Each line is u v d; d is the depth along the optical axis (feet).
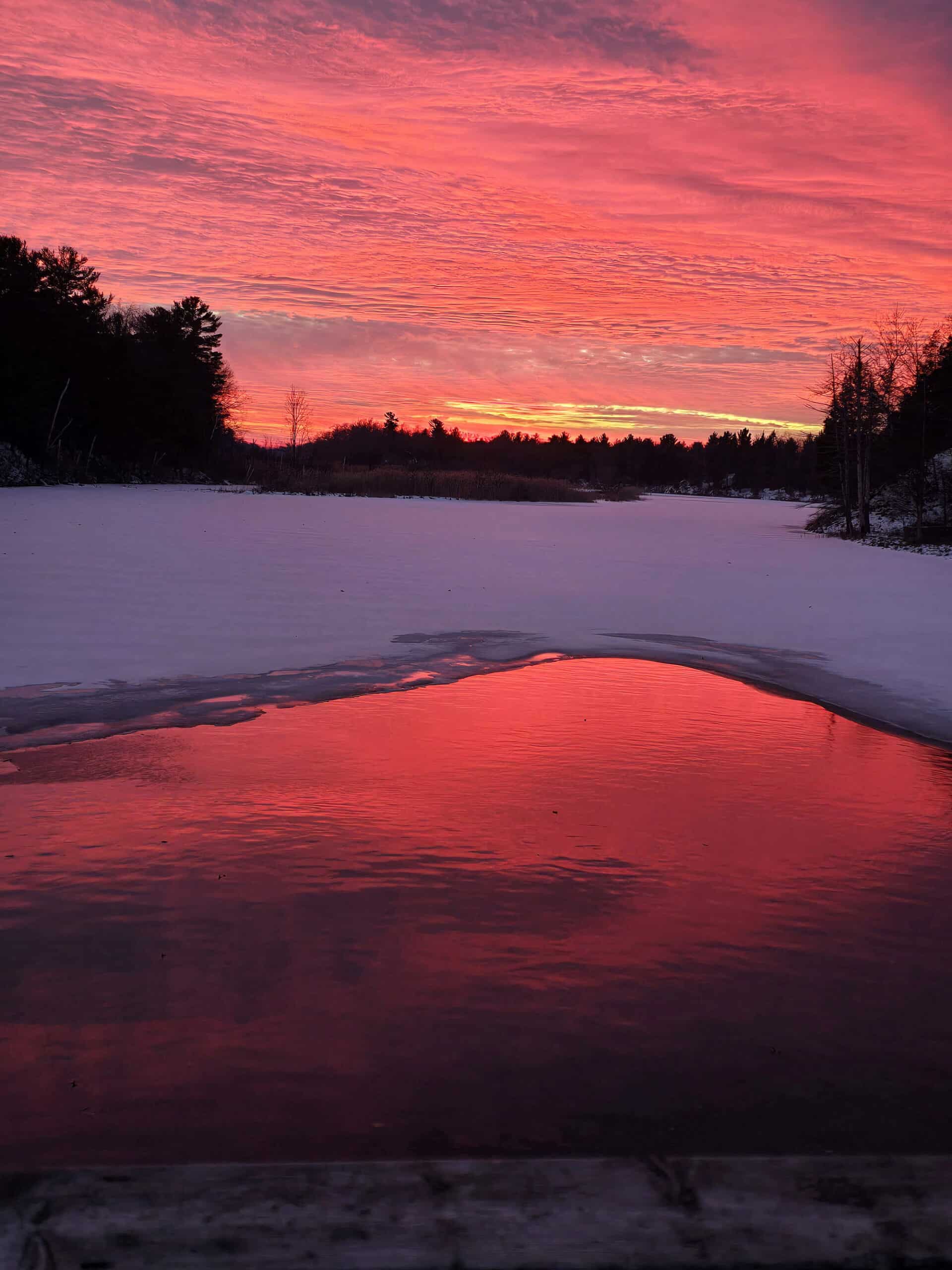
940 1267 6.31
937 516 145.59
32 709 29.09
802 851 20.15
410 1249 6.28
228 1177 6.73
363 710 31.07
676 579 69.26
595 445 521.65
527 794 23.39
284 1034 12.75
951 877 18.89
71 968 14.48
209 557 68.64
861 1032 13.10
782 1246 6.37
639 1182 6.82
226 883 17.81
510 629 46.19
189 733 27.73
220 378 289.12
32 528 85.30
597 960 15.14
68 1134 10.48
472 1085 11.63
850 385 149.69
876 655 42.01
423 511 148.25
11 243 203.82
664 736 29.07
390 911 16.79
